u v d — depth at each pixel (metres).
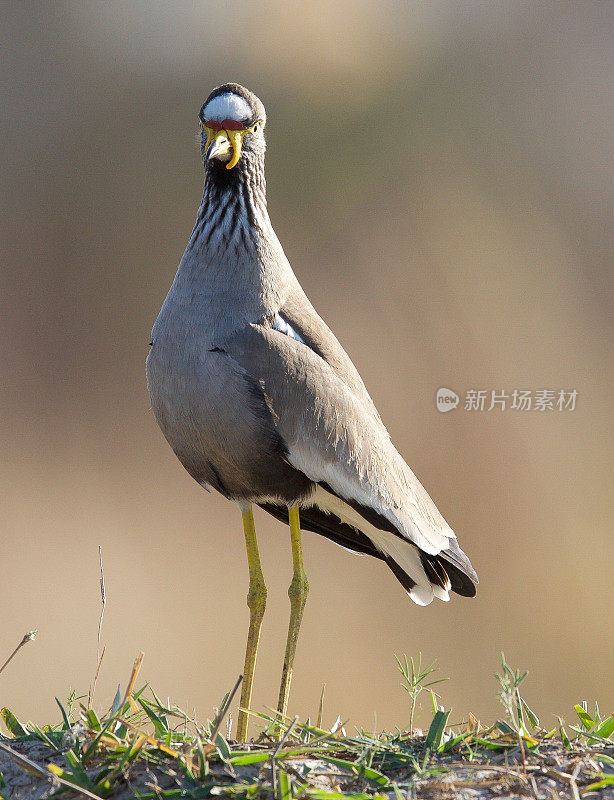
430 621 15.14
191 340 6.59
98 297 23.50
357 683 13.98
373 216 24.39
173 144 25.53
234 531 16.52
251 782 4.96
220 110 6.66
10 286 23.59
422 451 17.92
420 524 7.08
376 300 22.67
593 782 4.97
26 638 5.55
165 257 24.31
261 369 6.52
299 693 13.66
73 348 22.39
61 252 24.28
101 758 5.21
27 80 26.00
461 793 4.90
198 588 15.48
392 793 4.92
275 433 6.56
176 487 17.70
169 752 5.10
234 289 6.62
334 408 6.69
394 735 5.61
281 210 24.42
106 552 16.08
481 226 24.14
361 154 24.97
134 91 26.08
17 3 26.36
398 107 25.50
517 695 5.52
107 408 20.62
